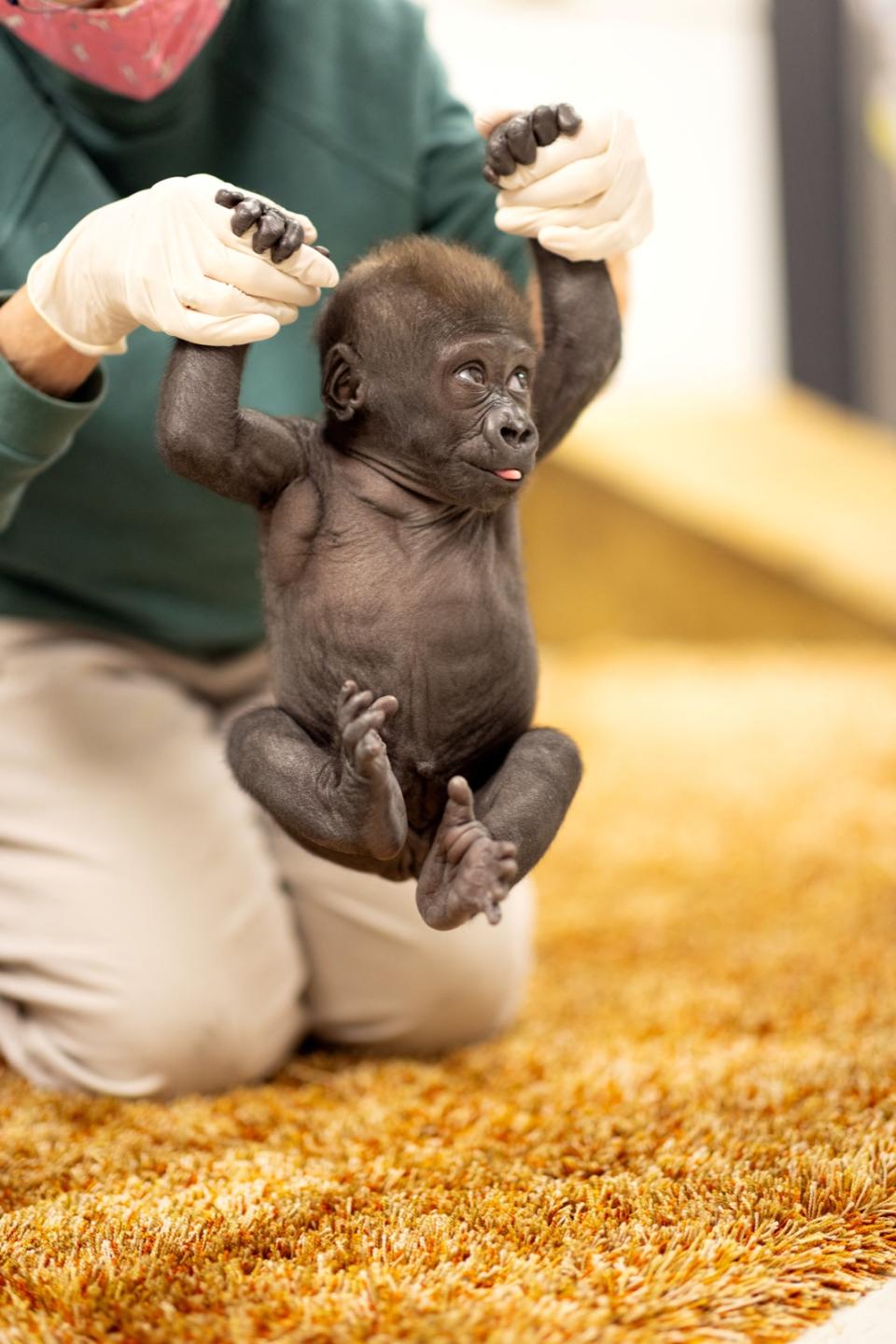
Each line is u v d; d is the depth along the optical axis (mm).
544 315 3059
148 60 3598
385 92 4258
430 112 4387
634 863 6660
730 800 7379
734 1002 4953
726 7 12547
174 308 2697
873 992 4930
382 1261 2959
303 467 2803
